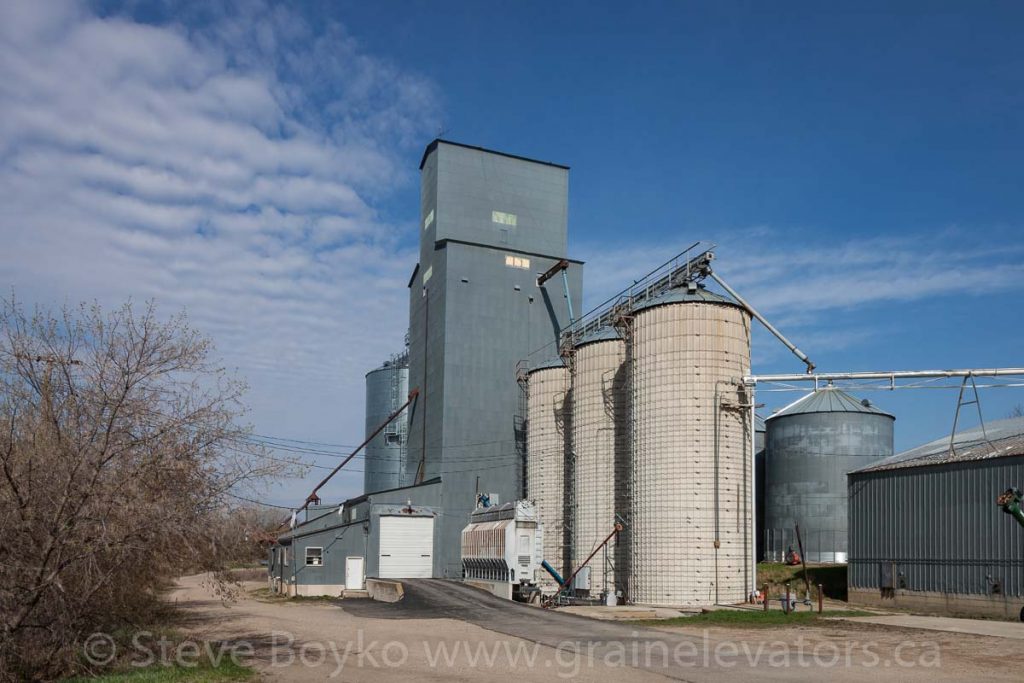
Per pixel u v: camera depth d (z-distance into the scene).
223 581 21.70
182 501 20.61
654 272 54.19
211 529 20.81
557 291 75.50
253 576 98.75
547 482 60.84
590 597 50.31
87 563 19.14
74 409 20.08
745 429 44.69
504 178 76.44
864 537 42.28
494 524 53.72
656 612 38.41
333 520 72.25
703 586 42.34
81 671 20.05
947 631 28.91
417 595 48.16
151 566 21.28
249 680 19.64
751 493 44.41
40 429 19.64
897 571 39.97
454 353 70.94
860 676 19.78
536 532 50.44
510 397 71.88
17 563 18.41
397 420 89.56
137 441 20.28
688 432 43.88
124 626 24.27
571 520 55.78
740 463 44.19
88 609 20.72
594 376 54.69
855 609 39.22
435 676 20.25
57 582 18.58
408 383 86.38
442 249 73.25
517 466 70.88
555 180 78.06
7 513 18.70
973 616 35.56
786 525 59.53
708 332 44.59
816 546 57.81
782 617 34.34
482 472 69.75
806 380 45.16
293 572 62.66
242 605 50.66
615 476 52.03
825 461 58.50
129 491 19.47
